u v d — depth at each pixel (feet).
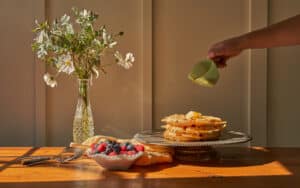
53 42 5.91
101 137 5.87
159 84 7.02
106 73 6.95
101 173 4.85
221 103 7.13
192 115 5.78
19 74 6.83
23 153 5.89
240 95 7.15
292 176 4.70
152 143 5.31
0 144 6.88
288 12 7.11
